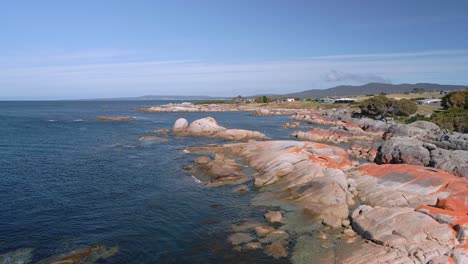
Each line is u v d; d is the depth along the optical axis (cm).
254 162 4022
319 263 1867
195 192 3100
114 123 9694
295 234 2220
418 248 1850
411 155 3797
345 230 2217
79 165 4134
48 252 1975
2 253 1955
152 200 2881
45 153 4881
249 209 2681
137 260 1911
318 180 3017
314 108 16062
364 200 2809
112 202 2823
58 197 2923
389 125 7594
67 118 11388
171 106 18912
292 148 4078
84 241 2117
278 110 15875
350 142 6550
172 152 4997
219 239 2162
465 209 2203
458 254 1753
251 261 1902
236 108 17712
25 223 2369
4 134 6862
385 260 1816
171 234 2234
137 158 4566
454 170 3241
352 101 18000
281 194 2998
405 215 2125
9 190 3081
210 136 6662
